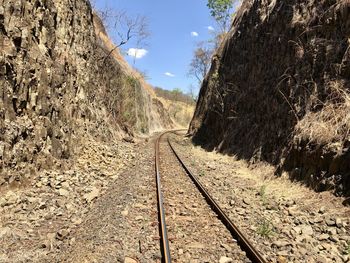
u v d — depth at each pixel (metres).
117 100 27.23
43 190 9.11
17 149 9.18
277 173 12.01
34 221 7.26
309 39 13.27
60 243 6.29
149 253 5.90
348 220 7.98
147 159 16.95
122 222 7.13
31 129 10.08
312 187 9.98
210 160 17.33
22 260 5.59
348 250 6.61
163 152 20.23
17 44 9.95
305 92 12.44
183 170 14.00
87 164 13.02
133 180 11.47
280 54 15.55
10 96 9.31
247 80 19.44
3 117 8.91
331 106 10.80
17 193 8.48
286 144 12.34
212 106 24.88
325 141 10.12
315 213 8.57
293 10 15.16
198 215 8.06
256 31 19.88
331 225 7.84
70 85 14.60
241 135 17.64
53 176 10.15
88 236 6.47
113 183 11.29
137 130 35.06
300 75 13.11
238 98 19.94
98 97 20.28
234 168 14.91
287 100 13.12
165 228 6.74
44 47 12.03
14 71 9.53
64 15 15.35
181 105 112.38
